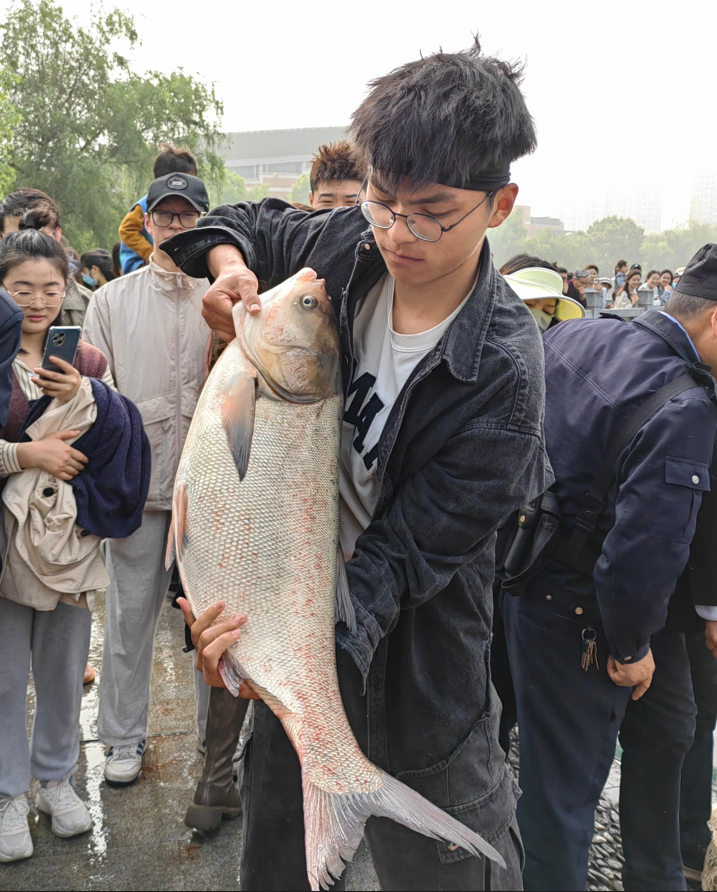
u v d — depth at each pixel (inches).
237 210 74.9
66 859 100.0
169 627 170.2
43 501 96.5
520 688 97.2
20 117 1081.4
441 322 62.4
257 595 59.4
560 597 92.4
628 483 84.4
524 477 61.8
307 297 61.5
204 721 120.7
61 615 103.1
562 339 99.3
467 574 68.2
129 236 183.6
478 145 51.7
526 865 95.0
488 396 60.0
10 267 101.3
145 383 116.5
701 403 84.4
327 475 62.0
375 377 66.0
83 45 1254.9
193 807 104.9
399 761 69.9
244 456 59.9
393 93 52.5
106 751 118.3
